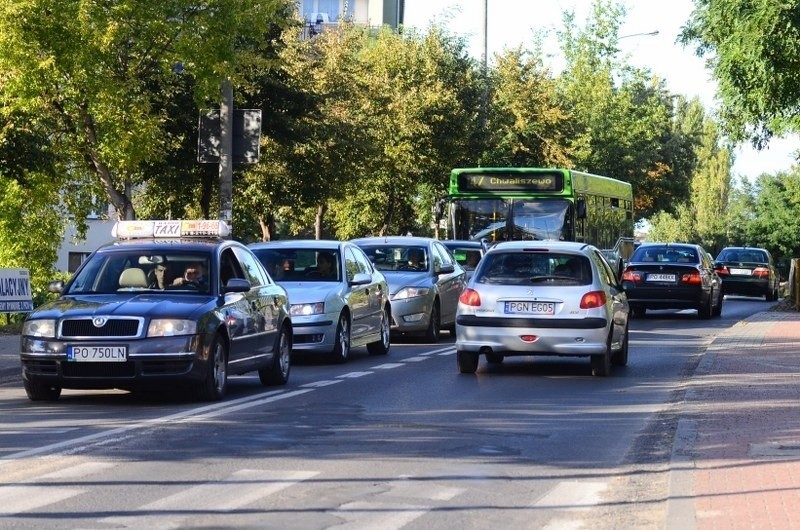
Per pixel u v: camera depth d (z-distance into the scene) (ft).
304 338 161.27
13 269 195.62
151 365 115.85
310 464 85.46
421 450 92.48
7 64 210.38
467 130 411.54
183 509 69.62
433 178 422.41
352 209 435.12
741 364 161.07
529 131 465.06
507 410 117.50
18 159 237.86
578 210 265.54
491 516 69.87
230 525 65.67
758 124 242.99
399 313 199.93
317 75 360.89
